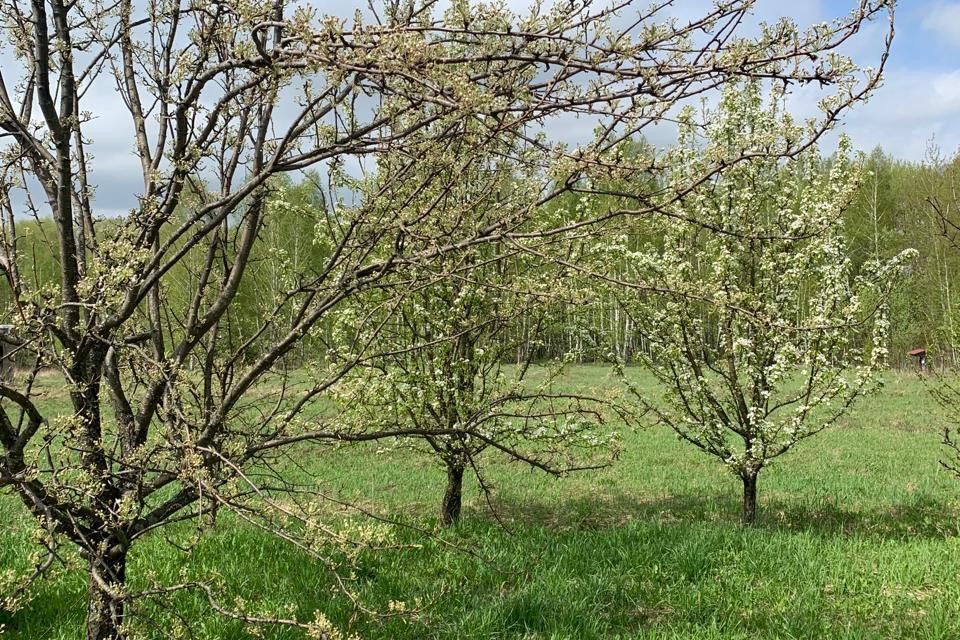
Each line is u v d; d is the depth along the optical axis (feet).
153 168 11.02
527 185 10.08
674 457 42.39
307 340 15.94
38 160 11.01
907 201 98.84
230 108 11.19
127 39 11.32
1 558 18.79
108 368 11.31
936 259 85.87
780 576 19.63
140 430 10.93
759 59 7.05
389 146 9.39
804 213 23.25
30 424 9.00
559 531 25.57
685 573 20.11
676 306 23.72
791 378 24.86
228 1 8.09
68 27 10.21
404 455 40.98
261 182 9.67
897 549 22.22
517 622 16.97
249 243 11.69
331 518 20.95
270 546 20.49
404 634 15.92
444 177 10.71
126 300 10.19
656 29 7.34
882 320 24.45
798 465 40.14
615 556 21.36
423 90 7.39
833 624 16.93
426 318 22.29
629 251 23.89
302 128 10.11
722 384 26.13
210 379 12.17
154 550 19.51
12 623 15.34
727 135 22.38
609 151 8.68
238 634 15.11
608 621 17.28
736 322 24.35
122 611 10.19
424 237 9.43
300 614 16.39
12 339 8.82
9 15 10.52
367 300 20.93
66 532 9.71
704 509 30.42
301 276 12.48
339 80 7.65
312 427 12.46
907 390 70.23
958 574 19.83
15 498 26.03
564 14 7.69
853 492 33.50
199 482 8.66
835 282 23.76
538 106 7.56
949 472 35.32
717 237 24.07
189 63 9.46
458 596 18.11
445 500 25.91
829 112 7.59
